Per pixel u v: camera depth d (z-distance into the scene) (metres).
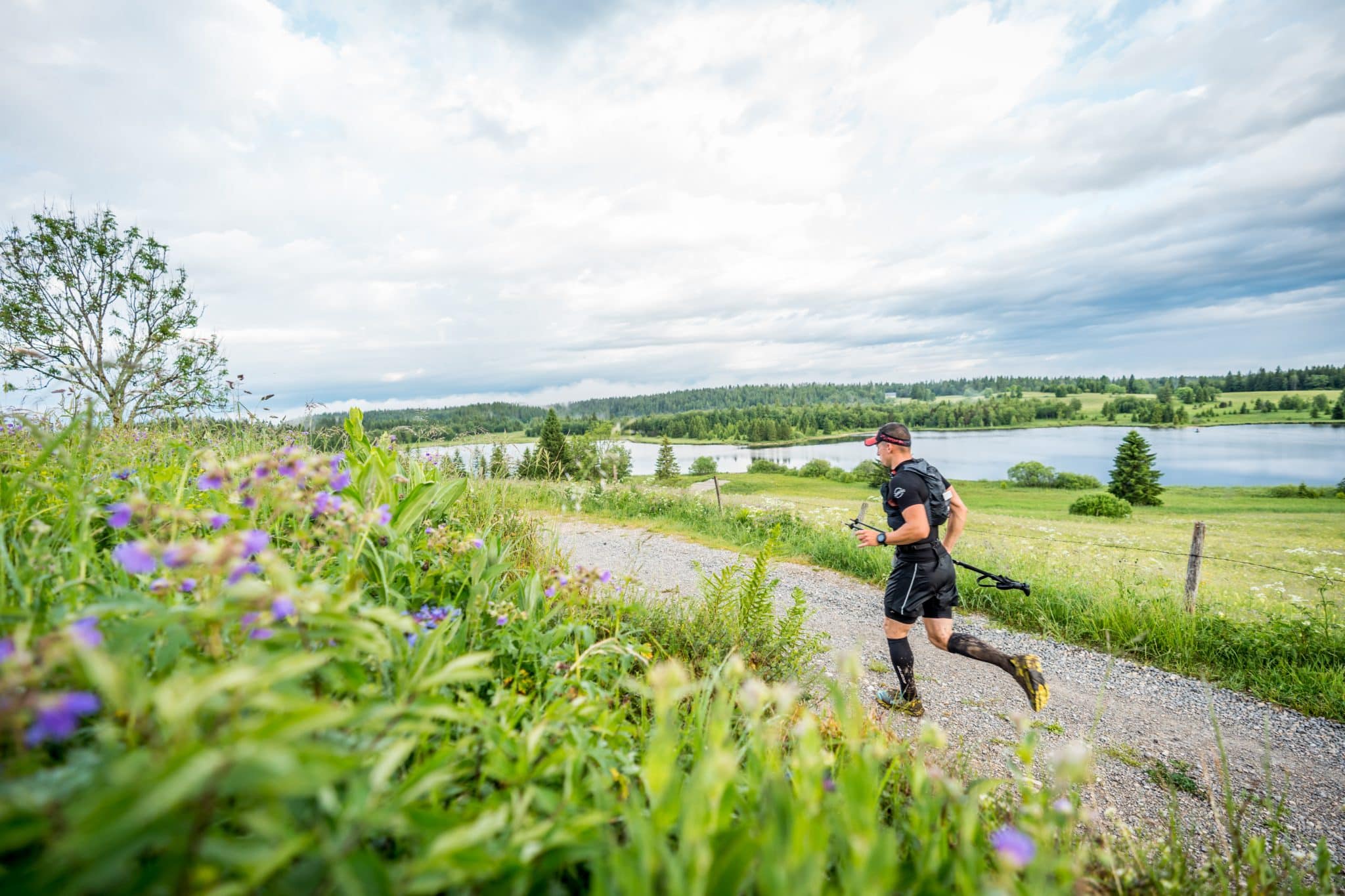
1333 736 4.18
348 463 3.13
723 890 1.04
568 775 1.39
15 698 0.82
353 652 1.41
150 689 0.94
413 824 1.04
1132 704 4.61
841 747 2.21
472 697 1.60
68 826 0.76
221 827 1.05
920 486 3.95
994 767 3.51
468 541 2.67
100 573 1.87
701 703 2.05
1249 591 7.38
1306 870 2.41
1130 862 2.06
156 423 4.84
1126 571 8.14
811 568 8.84
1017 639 6.11
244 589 1.17
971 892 1.09
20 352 2.94
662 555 9.01
